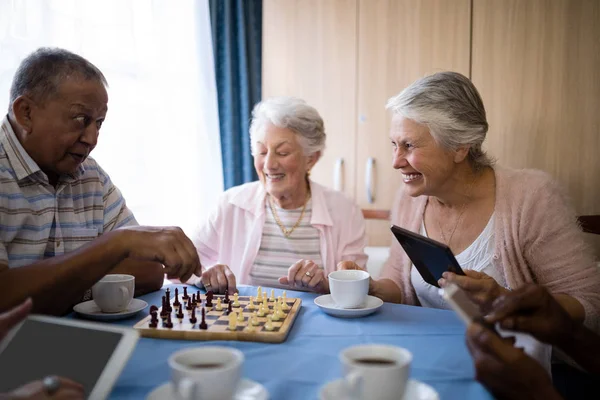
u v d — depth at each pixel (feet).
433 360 3.09
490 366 2.51
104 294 3.82
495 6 8.95
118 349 2.52
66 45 7.54
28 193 4.43
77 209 4.98
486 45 9.03
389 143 9.59
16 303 3.40
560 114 8.86
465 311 2.63
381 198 9.73
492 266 5.13
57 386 2.15
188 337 3.44
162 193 9.21
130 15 8.35
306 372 2.90
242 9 10.10
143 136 8.75
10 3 6.82
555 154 8.92
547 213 4.87
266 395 2.45
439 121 4.79
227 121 10.20
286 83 10.00
